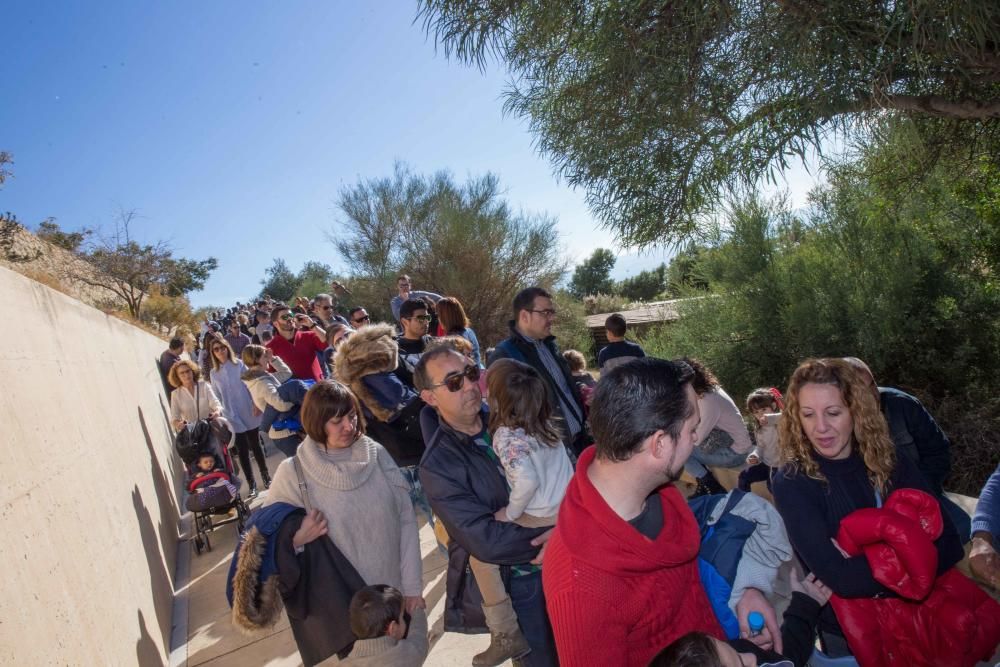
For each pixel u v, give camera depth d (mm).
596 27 4023
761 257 8703
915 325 7230
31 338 2904
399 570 2723
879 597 1870
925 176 5305
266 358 5258
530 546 2232
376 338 3799
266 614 2318
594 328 18062
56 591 2188
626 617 1358
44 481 2439
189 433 5785
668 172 4109
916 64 3246
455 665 3242
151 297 19641
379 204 18781
